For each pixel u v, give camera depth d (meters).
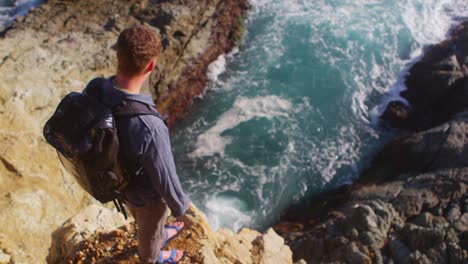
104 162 2.31
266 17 18.00
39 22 16.44
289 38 17.36
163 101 15.40
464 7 18.27
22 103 12.42
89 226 4.69
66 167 2.51
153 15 17.00
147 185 2.57
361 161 14.12
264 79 16.25
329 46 17.00
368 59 16.73
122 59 2.26
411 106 15.58
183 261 3.85
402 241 10.37
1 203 9.03
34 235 8.84
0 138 10.62
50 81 13.95
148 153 2.32
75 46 15.52
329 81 16.16
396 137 14.73
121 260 3.94
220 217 12.81
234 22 17.52
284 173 13.79
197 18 17.20
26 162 10.28
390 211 11.06
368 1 18.44
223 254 4.45
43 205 9.50
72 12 16.94
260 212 13.02
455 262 9.86
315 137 14.73
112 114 2.28
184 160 14.17
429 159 12.94
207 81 16.19
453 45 16.59
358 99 15.83
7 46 15.08
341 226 10.87
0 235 7.29
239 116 15.20
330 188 13.53
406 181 12.47
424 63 16.50
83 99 2.31
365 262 9.98
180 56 16.14
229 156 14.20
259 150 14.33
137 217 2.91
